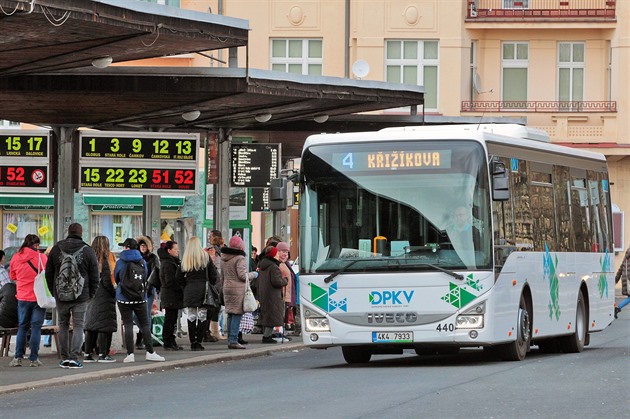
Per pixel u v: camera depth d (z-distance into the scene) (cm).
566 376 2317
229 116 3588
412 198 2616
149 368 2689
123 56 2911
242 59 6700
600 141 6806
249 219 3969
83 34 2520
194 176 3350
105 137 3322
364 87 3406
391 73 6788
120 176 3325
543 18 6825
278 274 3456
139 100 3133
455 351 3306
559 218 3039
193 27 2633
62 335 2661
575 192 3177
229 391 2147
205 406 1905
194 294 3175
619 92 6812
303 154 2683
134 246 2830
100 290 2806
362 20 6731
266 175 3828
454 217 2597
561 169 3080
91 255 2653
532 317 2836
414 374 2402
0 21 2342
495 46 6944
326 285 2627
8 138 3238
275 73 3103
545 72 6950
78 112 3288
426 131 2652
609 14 6831
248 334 3931
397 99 3538
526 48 6975
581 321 3200
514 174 2769
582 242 3219
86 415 1836
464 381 2227
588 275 3262
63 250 2641
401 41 6775
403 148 2636
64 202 3322
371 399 1936
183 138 3344
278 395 2042
